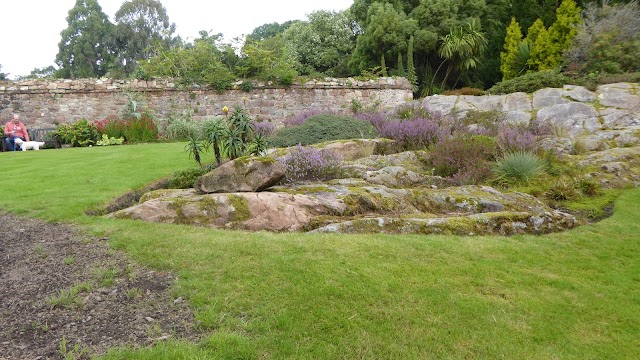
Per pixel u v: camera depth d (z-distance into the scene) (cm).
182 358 232
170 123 1593
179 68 1777
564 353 258
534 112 1196
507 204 538
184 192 555
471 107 1316
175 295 298
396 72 2412
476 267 354
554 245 418
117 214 473
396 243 394
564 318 293
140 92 1603
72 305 285
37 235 416
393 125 996
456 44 2308
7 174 725
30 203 519
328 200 500
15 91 1520
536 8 2505
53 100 1548
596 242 431
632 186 668
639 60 1496
